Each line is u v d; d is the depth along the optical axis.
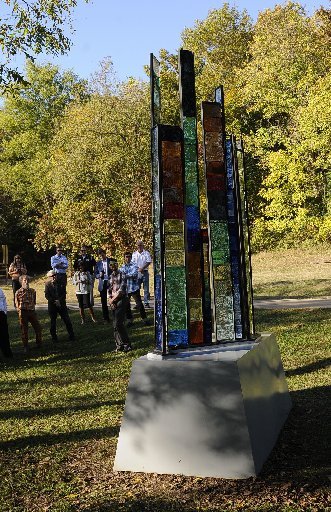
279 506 4.22
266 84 29.64
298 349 10.08
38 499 4.69
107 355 11.45
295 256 29.88
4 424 7.16
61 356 11.96
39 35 14.71
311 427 6.03
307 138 25.92
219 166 6.06
